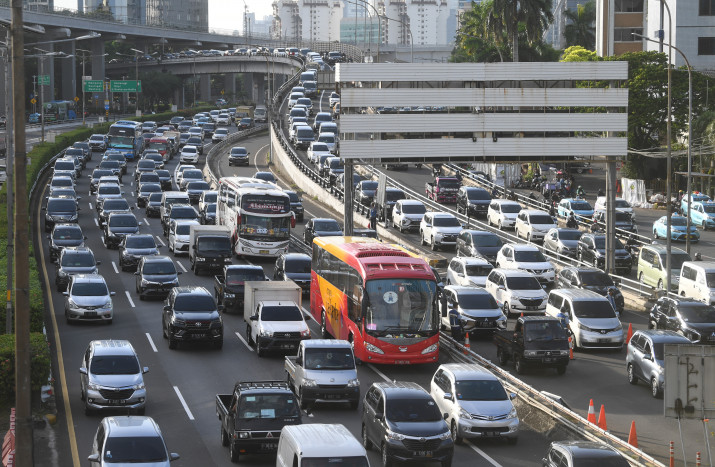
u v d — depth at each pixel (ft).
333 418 107.65
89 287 153.99
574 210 257.75
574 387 122.21
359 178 307.58
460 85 186.60
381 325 126.00
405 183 321.52
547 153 188.24
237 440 89.25
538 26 362.33
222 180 235.81
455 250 226.79
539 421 105.40
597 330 139.85
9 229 136.26
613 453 79.36
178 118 574.56
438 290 128.57
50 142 389.39
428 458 88.74
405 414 91.35
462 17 540.52
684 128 314.76
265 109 586.45
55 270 195.21
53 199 241.35
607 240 188.65
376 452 95.86
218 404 98.73
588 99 188.03
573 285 168.96
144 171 335.67
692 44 389.39
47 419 103.19
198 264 192.75
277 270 185.78
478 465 92.12
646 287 187.42
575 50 362.53
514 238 230.89
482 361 127.34
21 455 68.23
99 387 105.50
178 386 119.44
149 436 81.05
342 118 185.57
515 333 129.70
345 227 188.34
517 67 186.60
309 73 587.27
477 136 187.42
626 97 188.24
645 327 156.04
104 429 82.02
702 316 141.59
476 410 98.27
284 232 209.26
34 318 134.00
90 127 524.93
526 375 128.16
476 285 174.81
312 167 354.95
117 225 222.89
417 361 126.21
